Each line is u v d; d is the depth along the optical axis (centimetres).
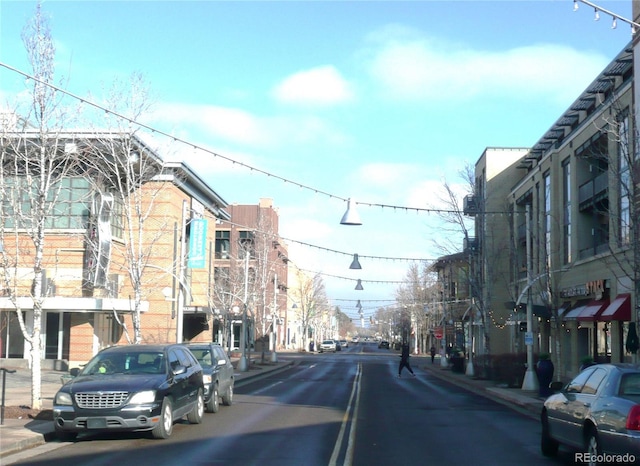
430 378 4162
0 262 2309
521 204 4903
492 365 3594
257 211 7762
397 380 3850
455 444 1417
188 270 4734
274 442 1420
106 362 1530
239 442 1416
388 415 1988
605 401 1008
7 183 2211
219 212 5488
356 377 4056
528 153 4881
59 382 2866
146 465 1148
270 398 2539
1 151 1881
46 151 1906
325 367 5366
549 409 1238
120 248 3500
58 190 2350
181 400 1558
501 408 2244
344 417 1909
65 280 3391
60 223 3353
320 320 12081
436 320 7294
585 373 1168
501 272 4403
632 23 1210
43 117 1789
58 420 1359
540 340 4419
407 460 1213
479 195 4291
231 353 6256
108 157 2547
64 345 3759
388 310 14362
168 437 1456
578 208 3603
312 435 1532
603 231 3155
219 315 5062
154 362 1530
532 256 4150
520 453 1302
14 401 2036
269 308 6925
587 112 3631
